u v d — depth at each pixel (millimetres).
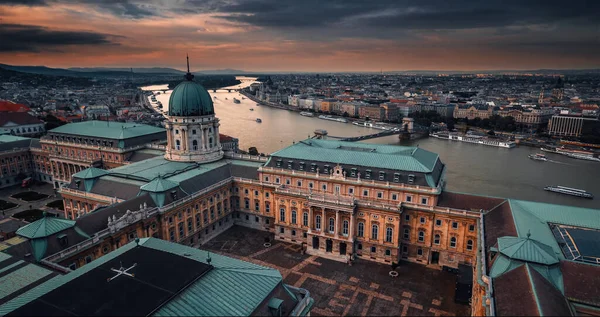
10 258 78812
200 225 129500
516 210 94875
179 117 149875
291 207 129375
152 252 70812
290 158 133625
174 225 118312
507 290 62969
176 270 63938
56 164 190875
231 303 58531
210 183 134625
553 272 67062
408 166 117625
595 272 66625
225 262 70062
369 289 102750
